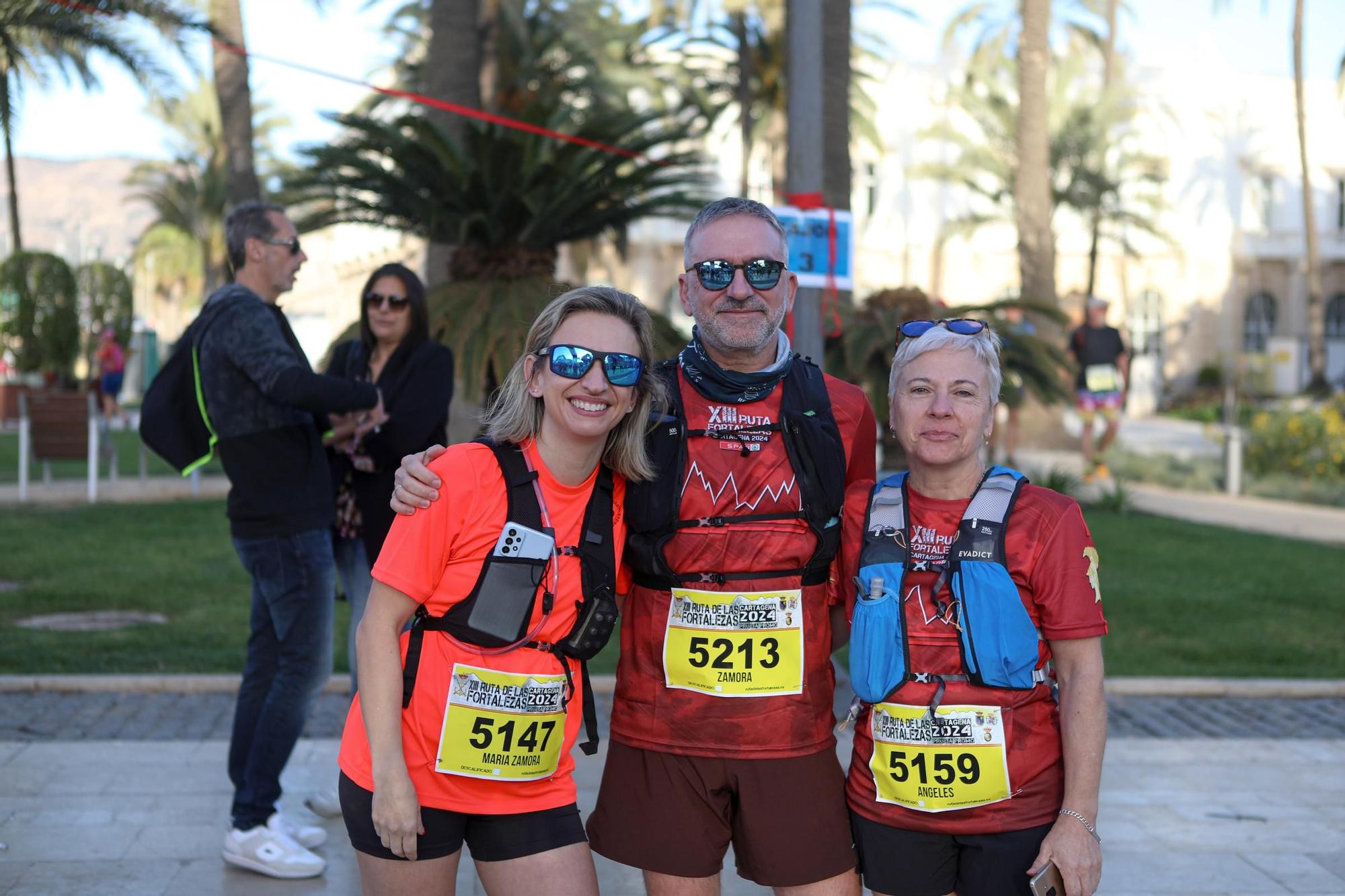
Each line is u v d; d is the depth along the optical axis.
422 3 23.88
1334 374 39.59
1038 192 19.34
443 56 10.02
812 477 2.72
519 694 2.52
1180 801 5.00
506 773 2.53
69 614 7.88
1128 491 14.20
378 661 2.48
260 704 4.11
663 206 9.03
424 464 2.52
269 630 4.14
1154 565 10.20
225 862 4.11
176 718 5.88
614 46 26.45
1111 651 7.52
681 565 2.73
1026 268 19.39
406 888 2.56
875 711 2.66
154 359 38.94
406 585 2.48
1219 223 39.38
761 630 2.72
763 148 34.06
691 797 2.75
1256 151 39.50
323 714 6.04
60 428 13.36
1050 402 11.69
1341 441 17.08
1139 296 39.25
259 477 3.97
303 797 4.80
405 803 2.44
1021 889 2.59
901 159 37.69
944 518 2.67
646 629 2.78
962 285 37.69
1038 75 19.20
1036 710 2.62
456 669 2.51
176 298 57.22
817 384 2.85
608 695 6.36
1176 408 35.78
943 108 37.53
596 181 8.44
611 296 2.57
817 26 5.60
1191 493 16.22
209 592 8.53
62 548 9.99
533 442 2.59
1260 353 38.50
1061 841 2.50
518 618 2.51
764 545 2.71
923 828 2.63
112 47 17.27
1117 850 4.44
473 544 2.52
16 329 25.61
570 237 9.05
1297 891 4.07
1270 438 17.67
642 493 2.71
